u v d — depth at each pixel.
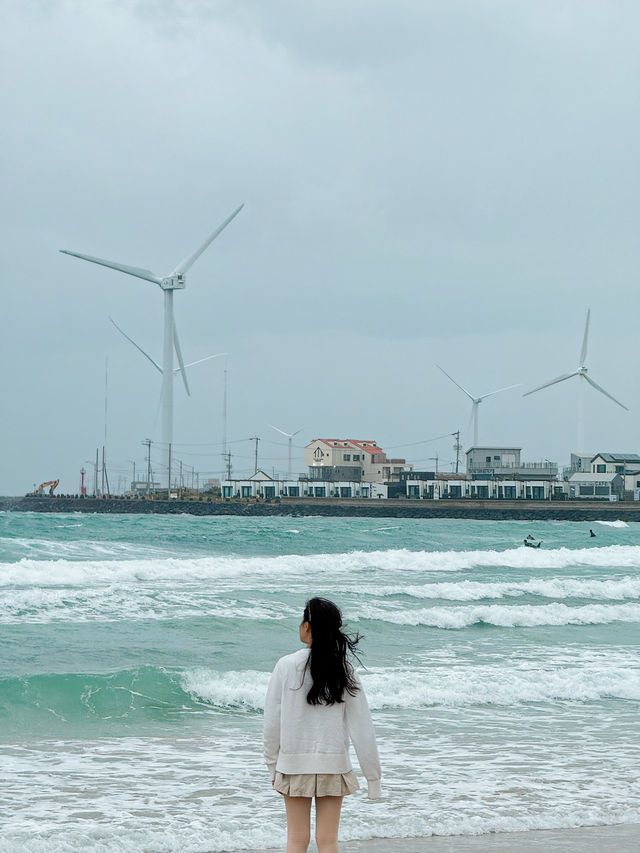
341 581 36.75
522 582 37.31
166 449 182.12
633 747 14.24
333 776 6.60
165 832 9.50
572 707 17.33
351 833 9.63
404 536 73.75
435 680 18.42
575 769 12.77
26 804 10.56
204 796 11.12
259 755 13.30
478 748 13.97
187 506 173.50
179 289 170.00
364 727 6.63
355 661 20.41
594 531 101.00
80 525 70.69
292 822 6.71
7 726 14.48
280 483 180.50
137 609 25.53
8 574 32.19
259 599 28.53
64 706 15.57
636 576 43.25
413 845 9.33
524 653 22.56
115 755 13.09
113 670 18.38
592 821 10.27
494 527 104.12
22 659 18.92
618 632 26.77
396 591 32.47
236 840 9.39
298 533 71.19
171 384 180.75
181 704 16.31
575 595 34.75
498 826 10.01
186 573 36.69
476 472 186.88
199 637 22.31
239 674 17.86
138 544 54.62
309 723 6.61
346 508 169.50
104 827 9.67
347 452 185.38
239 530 71.50
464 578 40.19
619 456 182.00
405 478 180.75
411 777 12.17
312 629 6.63
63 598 26.22
